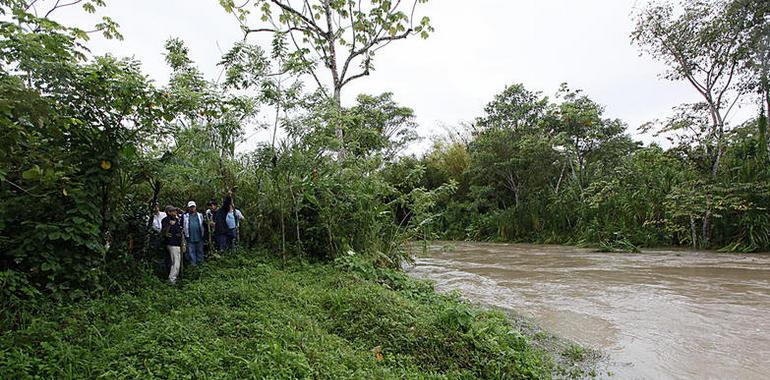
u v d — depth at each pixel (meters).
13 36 5.01
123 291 7.14
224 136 10.43
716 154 19.98
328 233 10.96
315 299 6.96
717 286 10.40
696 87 20.62
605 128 29.56
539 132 30.31
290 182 10.52
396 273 10.30
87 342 4.85
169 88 7.87
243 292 6.97
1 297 5.46
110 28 6.74
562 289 10.41
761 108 19.86
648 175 22.81
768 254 16.62
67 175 6.56
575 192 27.05
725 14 18.80
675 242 20.48
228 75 10.54
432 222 13.24
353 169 11.69
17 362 4.12
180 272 8.82
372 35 13.57
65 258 6.45
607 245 20.19
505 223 28.56
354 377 4.42
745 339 6.48
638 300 9.05
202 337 5.08
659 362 5.67
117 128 7.05
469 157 34.44
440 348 5.55
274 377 4.18
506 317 7.60
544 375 5.23
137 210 9.50
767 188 17.86
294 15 13.51
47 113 4.77
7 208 6.36
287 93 10.45
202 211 11.33
